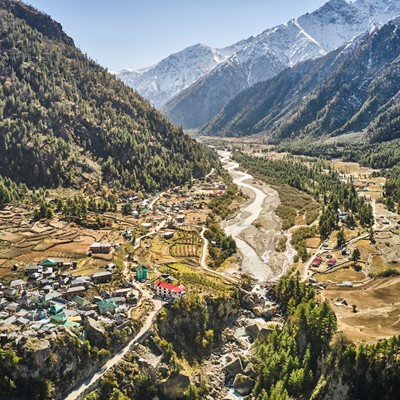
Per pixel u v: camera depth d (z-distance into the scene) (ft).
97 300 531.09
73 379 415.85
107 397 414.00
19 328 445.78
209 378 463.01
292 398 411.75
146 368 442.91
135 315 497.46
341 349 415.64
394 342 392.88
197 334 515.50
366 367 391.86
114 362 440.45
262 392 428.15
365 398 383.65
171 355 469.16
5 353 400.47
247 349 510.58
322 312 463.01
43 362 405.59
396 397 376.68
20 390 392.68
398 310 512.22
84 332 452.76
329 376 405.80
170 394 437.58
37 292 543.39
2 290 546.26
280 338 476.54
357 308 533.96
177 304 525.75
